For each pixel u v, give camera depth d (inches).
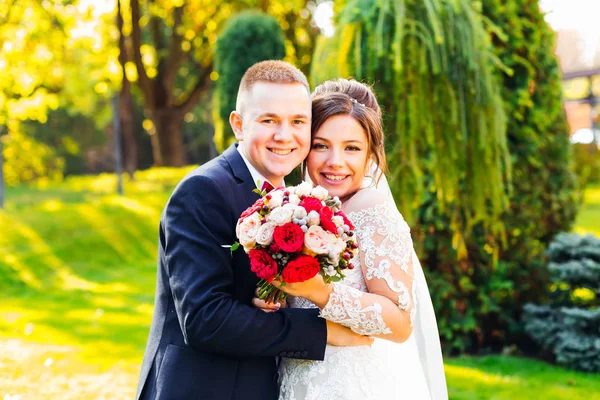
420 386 88.5
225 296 73.9
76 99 717.9
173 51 684.7
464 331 198.1
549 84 201.2
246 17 329.4
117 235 399.9
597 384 172.2
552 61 202.4
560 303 195.9
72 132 948.6
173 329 79.6
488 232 196.2
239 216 78.4
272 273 67.6
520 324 203.9
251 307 75.4
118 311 253.1
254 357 79.4
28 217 393.7
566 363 188.7
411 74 156.5
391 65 157.6
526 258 202.7
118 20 610.2
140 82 655.8
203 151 1114.7
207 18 620.1
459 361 193.9
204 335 72.4
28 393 150.8
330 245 67.9
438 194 172.1
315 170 87.0
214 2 601.0
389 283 78.5
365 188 85.8
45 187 655.1
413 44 155.5
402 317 78.5
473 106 161.3
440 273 197.3
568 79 855.1
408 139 157.6
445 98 158.6
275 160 80.5
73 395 151.2
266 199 69.8
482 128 161.3
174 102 754.2
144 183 631.2
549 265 195.9
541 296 204.5
